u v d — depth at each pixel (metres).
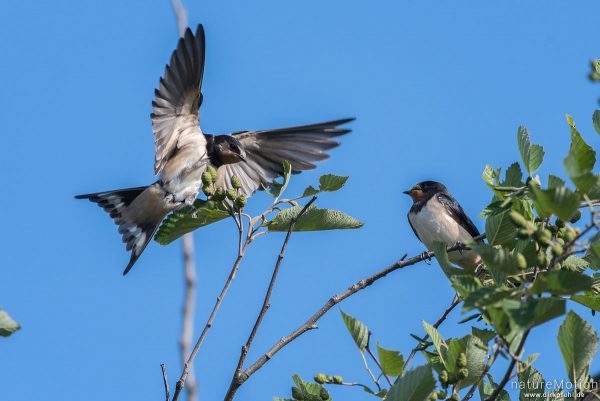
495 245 10.00
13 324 8.14
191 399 10.95
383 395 9.41
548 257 8.36
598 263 9.86
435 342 9.50
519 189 9.35
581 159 9.01
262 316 9.63
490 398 7.47
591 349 8.80
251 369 9.66
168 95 13.53
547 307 7.02
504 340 7.48
